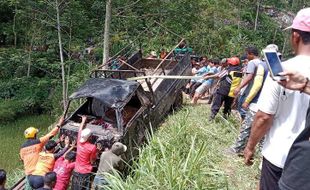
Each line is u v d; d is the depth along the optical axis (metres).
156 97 8.95
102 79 8.50
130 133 7.64
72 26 17.84
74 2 16.98
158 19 16.55
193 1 15.55
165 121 9.38
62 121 8.03
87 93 7.96
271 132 2.82
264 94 2.75
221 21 22.75
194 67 14.59
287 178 2.04
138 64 11.83
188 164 5.89
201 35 20.06
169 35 16.11
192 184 5.45
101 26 18.22
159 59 11.84
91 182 7.16
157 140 7.05
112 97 7.76
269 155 2.81
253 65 7.03
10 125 19.08
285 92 2.66
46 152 7.49
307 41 2.36
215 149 6.88
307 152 1.98
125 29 16.64
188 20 16.05
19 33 22.41
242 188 5.54
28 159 7.47
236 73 8.39
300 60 2.37
